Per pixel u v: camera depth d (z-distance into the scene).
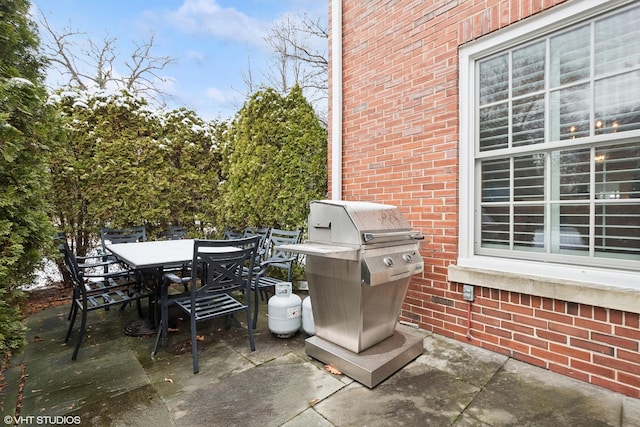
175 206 5.25
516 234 2.46
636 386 1.87
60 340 2.84
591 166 2.11
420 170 2.90
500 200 2.54
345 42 3.58
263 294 4.23
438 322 2.81
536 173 2.35
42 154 2.43
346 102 3.59
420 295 2.94
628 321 1.89
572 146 2.15
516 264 2.36
